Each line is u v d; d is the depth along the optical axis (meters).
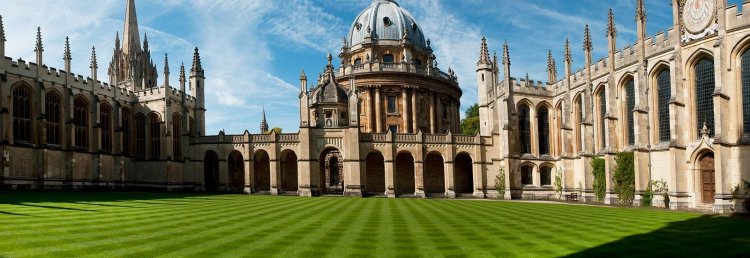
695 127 51.03
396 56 95.25
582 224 29.03
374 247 19.73
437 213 37.16
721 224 30.02
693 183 50.53
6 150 59.28
